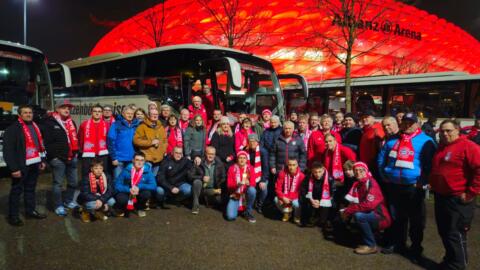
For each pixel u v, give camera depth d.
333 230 5.70
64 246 4.63
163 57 10.13
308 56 40.66
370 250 4.73
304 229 5.73
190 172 6.46
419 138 4.61
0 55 8.72
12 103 8.72
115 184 6.00
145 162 6.16
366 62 42.75
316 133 6.70
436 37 50.97
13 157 5.17
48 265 4.05
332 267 4.27
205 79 9.20
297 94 17.92
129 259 4.28
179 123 7.66
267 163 6.94
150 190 6.09
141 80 10.70
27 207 5.65
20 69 9.03
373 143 5.67
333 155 6.07
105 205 5.70
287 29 42.38
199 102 8.23
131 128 6.68
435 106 13.66
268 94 10.52
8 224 5.43
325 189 5.68
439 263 4.48
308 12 43.50
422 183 4.53
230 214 6.00
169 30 45.44
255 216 6.41
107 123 6.95
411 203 4.64
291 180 6.08
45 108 9.48
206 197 6.81
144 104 10.45
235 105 9.59
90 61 12.95
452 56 49.72
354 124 6.90
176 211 6.50
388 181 4.80
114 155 6.52
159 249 4.63
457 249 4.10
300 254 4.65
